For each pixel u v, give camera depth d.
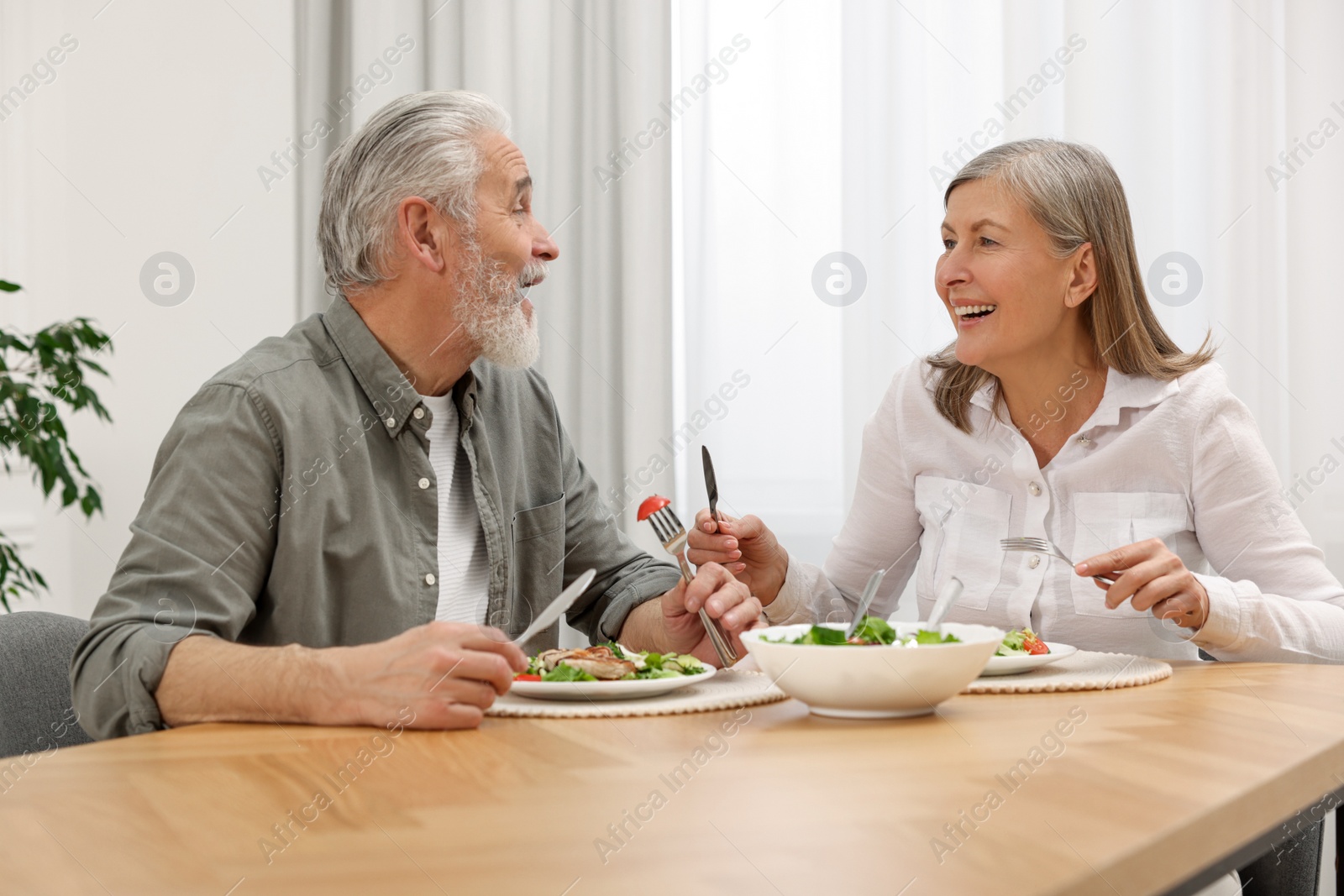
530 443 1.46
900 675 0.77
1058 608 1.32
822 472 2.37
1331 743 0.69
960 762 0.65
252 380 1.14
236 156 2.37
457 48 2.53
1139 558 1.07
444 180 1.24
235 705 0.82
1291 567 1.26
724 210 2.40
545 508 1.42
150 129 2.33
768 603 1.37
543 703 0.89
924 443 1.49
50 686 1.08
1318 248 2.15
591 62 2.46
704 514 1.30
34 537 2.32
